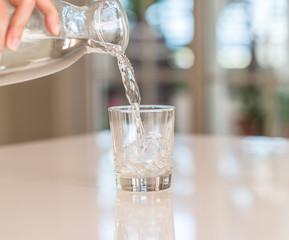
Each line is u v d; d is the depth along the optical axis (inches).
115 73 107.3
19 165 35.4
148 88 104.4
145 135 27.5
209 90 99.7
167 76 102.7
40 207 25.0
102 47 28.4
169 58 102.0
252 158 36.9
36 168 34.3
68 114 110.0
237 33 96.3
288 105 93.5
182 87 101.4
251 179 30.4
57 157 38.1
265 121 95.8
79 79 109.3
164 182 28.1
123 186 27.9
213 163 35.3
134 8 103.9
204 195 26.9
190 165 34.7
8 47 25.0
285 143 43.4
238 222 22.4
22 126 108.7
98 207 24.9
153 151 27.6
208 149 40.9
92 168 34.0
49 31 26.6
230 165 34.5
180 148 41.6
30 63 28.4
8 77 29.2
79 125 109.8
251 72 96.0
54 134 110.6
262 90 95.5
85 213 24.0
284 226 21.7
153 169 27.7
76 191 28.0
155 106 28.9
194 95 100.2
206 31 98.4
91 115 109.3
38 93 109.6
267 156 37.6
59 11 27.5
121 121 27.4
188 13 99.2
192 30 99.3
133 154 27.5
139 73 104.9
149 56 103.7
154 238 20.6
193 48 99.3
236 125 98.6
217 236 20.7
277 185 28.8
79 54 29.2
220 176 31.2
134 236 20.9
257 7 94.0
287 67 92.7
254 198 26.2
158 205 25.1
